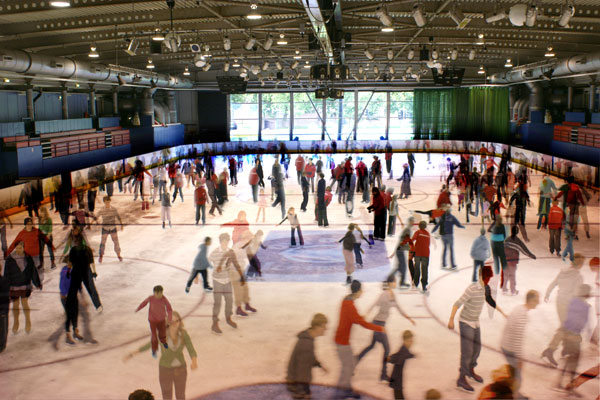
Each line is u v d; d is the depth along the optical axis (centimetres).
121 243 1513
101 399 677
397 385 679
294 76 4138
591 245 1459
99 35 2164
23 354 807
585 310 754
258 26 2003
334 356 784
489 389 646
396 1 1548
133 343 845
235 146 4488
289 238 1546
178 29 2188
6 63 1900
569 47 2633
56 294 1084
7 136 2416
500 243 1071
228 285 896
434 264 1277
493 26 2100
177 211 2012
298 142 4531
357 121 4616
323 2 1431
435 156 4184
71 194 2328
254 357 787
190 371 744
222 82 3822
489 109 4312
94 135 3175
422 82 4334
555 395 674
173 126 4241
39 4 1553
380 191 1586
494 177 2148
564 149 3291
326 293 1072
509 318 795
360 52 3148
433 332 873
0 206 1895
